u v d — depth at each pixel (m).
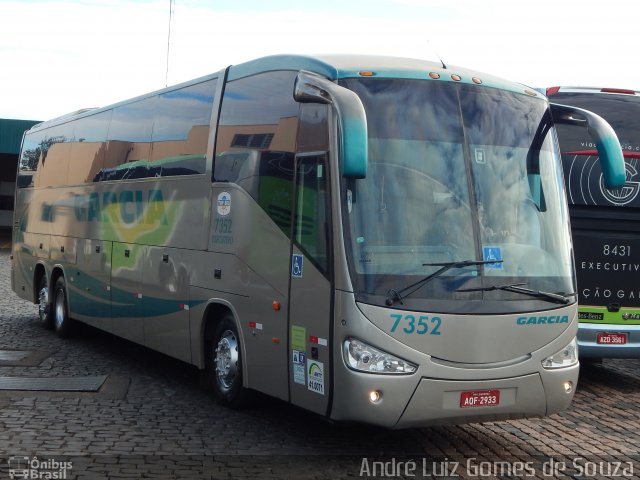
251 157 8.23
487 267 6.91
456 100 7.34
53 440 7.37
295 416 8.60
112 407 8.80
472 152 7.22
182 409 8.81
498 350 6.81
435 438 7.95
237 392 8.51
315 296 6.97
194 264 9.23
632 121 10.66
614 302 10.52
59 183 14.20
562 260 7.39
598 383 11.29
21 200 16.39
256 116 8.28
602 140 7.78
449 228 6.91
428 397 6.59
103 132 12.48
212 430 7.96
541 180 7.54
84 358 11.90
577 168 10.49
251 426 8.16
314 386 6.98
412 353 6.55
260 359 7.88
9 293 20.88
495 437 8.07
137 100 11.39
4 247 39.28
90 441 7.39
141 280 10.68
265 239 7.82
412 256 6.74
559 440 8.05
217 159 8.94
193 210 9.36
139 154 11.05
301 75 7.25
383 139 6.96
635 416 9.28
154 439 7.55
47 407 8.66
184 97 9.98
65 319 13.61
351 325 6.56
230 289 8.42
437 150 7.09
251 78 8.53
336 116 6.90
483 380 6.73
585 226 10.51
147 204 10.62
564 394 7.18
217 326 8.97
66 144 14.12
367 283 6.59
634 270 10.55
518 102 7.67
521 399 6.93
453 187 7.04
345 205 6.74
